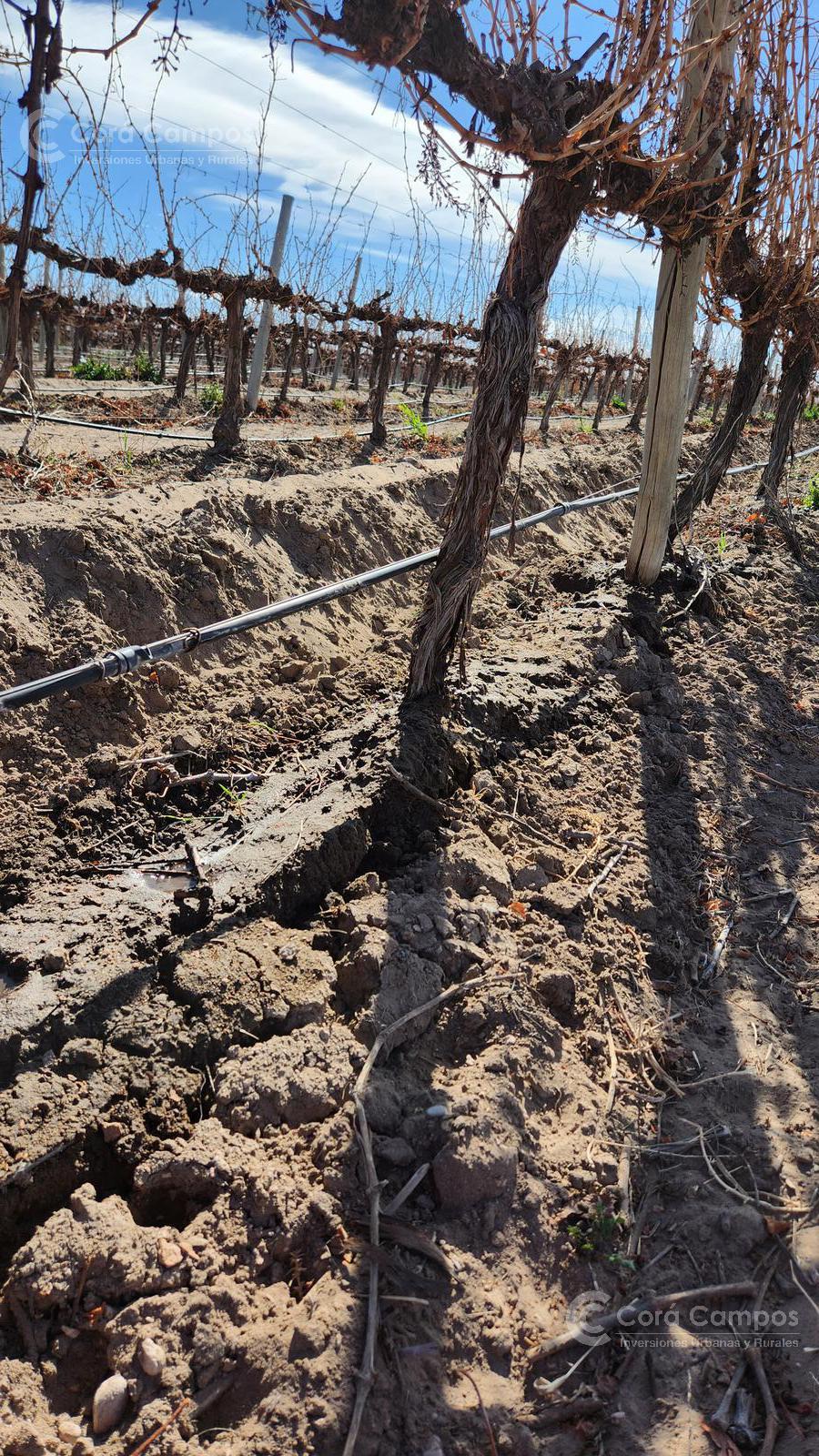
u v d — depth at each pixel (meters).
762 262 7.30
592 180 3.94
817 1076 3.42
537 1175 2.81
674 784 5.25
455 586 4.49
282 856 3.71
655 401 6.80
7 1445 2.09
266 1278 2.44
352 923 3.46
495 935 3.56
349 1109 2.78
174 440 10.06
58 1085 2.78
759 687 6.61
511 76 3.22
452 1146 2.70
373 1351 2.24
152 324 17.58
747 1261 2.73
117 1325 2.29
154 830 4.35
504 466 4.28
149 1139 2.73
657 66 3.44
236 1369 2.24
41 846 4.17
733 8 5.07
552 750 5.07
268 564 6.70
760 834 4.93
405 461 10.13
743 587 8.44
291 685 5.77
